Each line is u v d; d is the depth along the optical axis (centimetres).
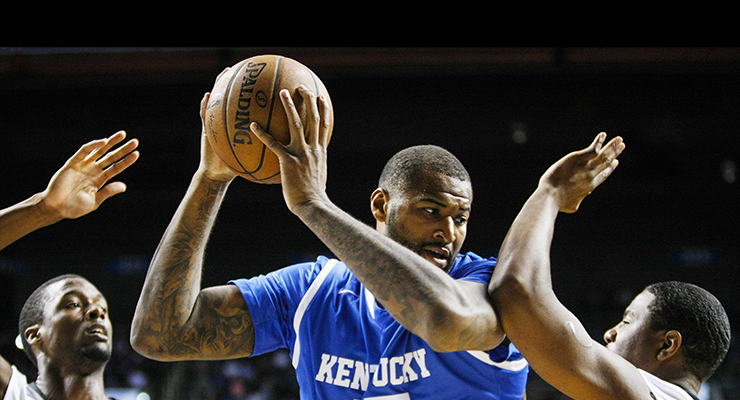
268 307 177
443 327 126
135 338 171
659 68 1222
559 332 137
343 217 141
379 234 139
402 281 130
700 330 196
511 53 1201
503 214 1553
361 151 1530
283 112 154
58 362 251
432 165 166
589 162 161
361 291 172
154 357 173
